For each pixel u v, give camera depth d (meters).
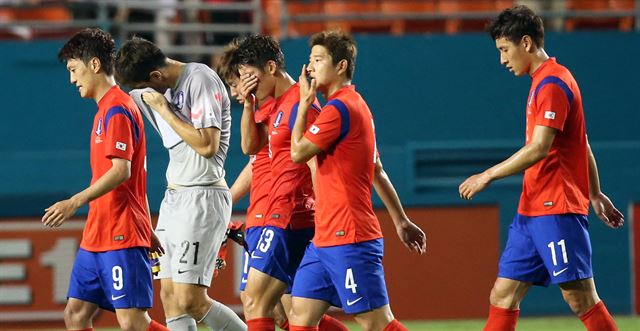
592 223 37.62
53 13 42.75
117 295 20.03
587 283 20.20
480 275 37.31
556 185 19.89
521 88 38.91
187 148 22.30
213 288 36.34
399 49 38.97
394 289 37.03
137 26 40.78
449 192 37.66
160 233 22.69
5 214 37.19
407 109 38.88
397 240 37.09
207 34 43.47
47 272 36.62
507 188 37.47
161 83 21.58
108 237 20.00
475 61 38.94
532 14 20.03
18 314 36.38
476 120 38.88
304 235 21.03
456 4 43.41
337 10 43.34
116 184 19.48
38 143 38.53
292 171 20.84
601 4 43.53
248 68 20.97
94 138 20.17
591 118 38.97
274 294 21.05
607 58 39.00
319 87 18.91
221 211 22.53
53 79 38.62
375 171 20.56
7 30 43.03
